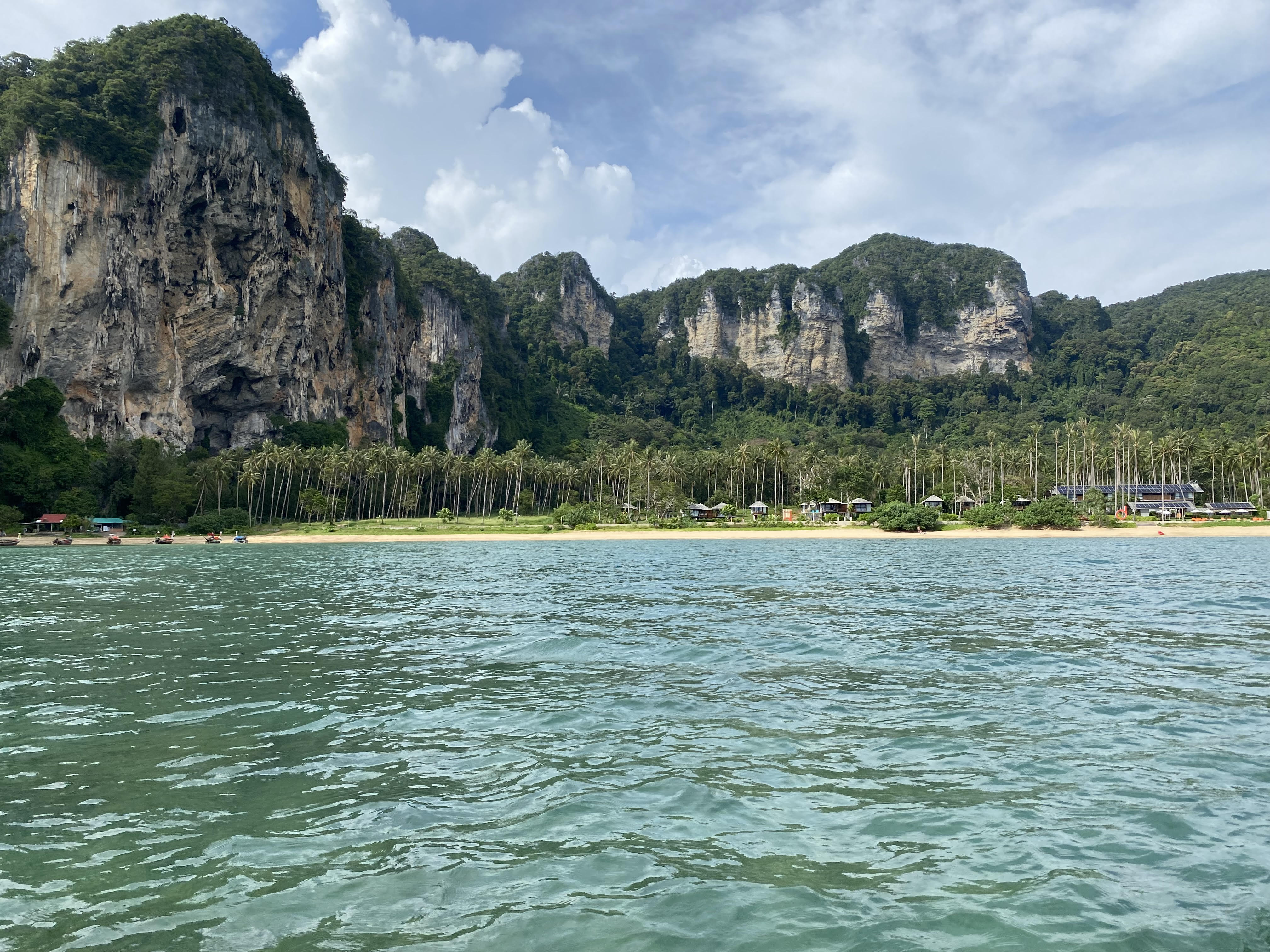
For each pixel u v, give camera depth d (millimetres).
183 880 9039
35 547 98062
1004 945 7746
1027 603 34375
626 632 26875
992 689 18078
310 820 10734
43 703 17234
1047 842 10047
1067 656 21984
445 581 48469
